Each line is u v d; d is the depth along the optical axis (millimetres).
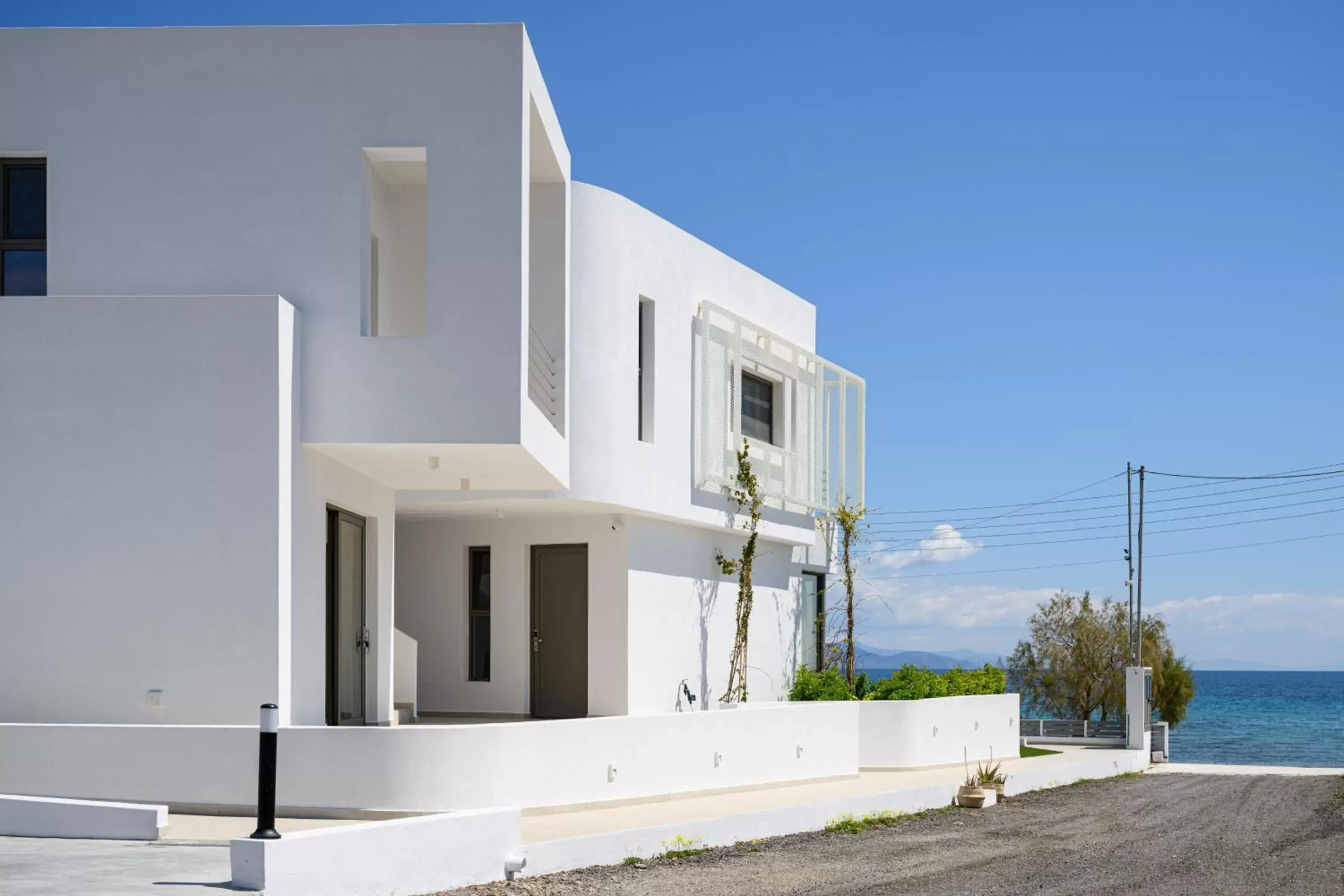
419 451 13445
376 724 16031
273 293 13109
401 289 15812
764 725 16766
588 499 18266
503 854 10688
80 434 12391
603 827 12383
